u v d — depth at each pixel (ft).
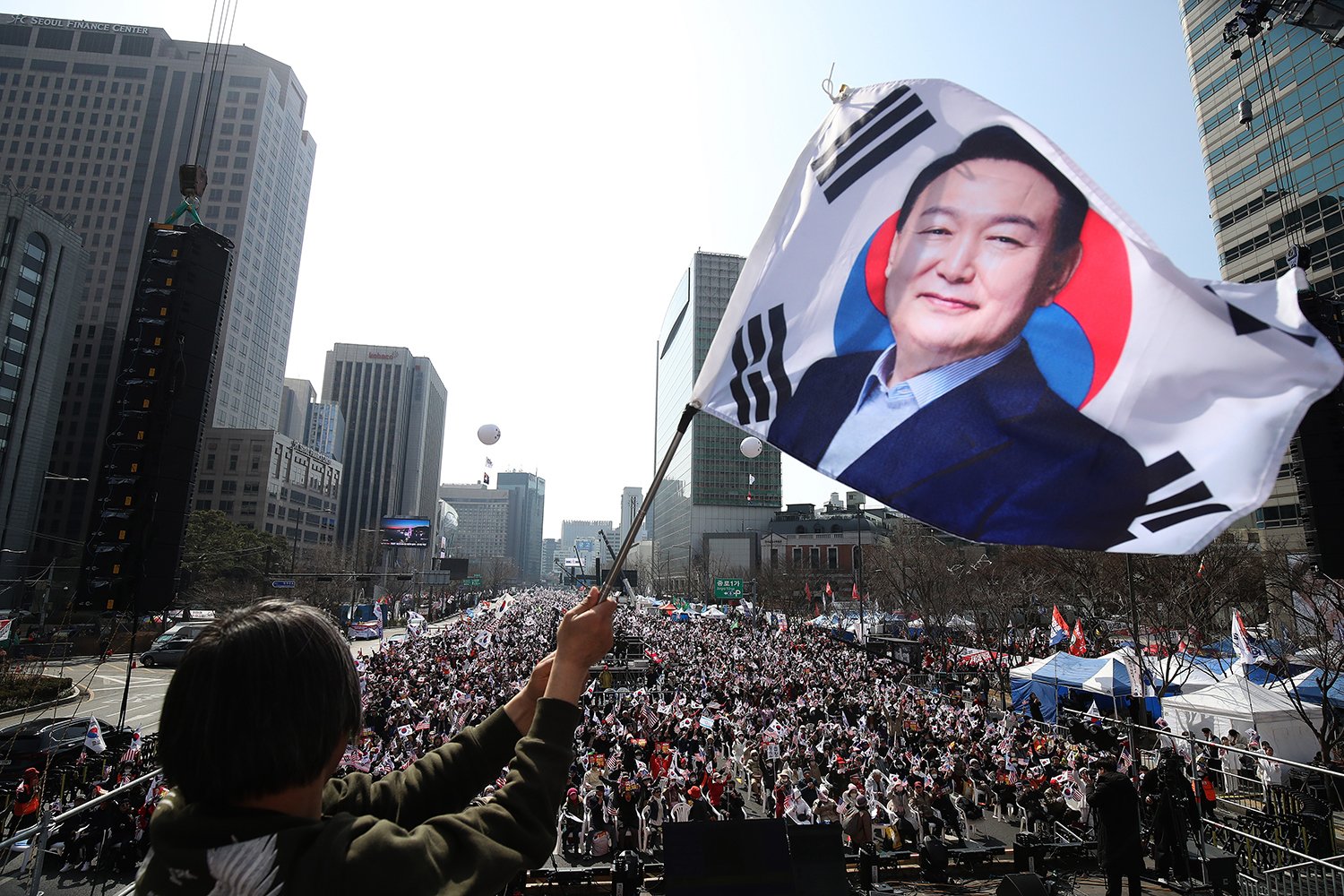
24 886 47.96
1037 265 11.91
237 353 431.84
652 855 54.90
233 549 250.57
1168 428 10.78
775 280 13.50
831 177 13.50
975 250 12.33
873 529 431.43
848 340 12.85
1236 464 10.30
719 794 65.46
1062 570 149.69
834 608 272.72
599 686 128.67
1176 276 11.13
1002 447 11.73
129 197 421.18
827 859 29.30
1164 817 42.34
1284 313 10.55
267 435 408.46
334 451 627.87
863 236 13.01
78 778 65.26
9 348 285.64
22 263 291.38
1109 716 99.86
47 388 302.86
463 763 6.71
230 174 435.12
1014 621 196.54
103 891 48.62
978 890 48.21
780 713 104.99
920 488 12.07
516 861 4.62
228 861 3.97
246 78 448.65
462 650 170.50
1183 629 95.86
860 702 110.83
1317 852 49.93
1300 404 10.07
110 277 408.87
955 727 96.32
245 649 4.48
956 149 12.70
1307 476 51.55
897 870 51.62
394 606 330.54
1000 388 11.90
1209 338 10.82
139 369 81.41
